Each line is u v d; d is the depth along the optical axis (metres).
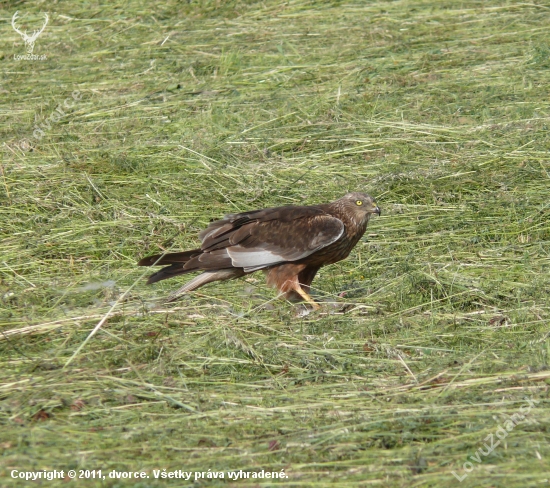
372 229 14.19
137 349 10.73
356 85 19.77
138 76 21.08
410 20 23.33
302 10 24.47
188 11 24.52
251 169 16.27
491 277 12.50
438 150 16.67
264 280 13.36
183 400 9.70
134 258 13.62
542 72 19.94
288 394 9.80
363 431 9.03
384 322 11.43
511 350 10.62
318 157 16.70
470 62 20.69
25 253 13.62
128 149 17.08
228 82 20.45
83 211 14.86
